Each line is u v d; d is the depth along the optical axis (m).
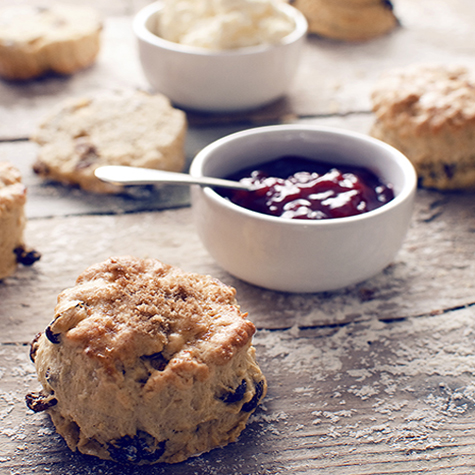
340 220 0.54
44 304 0.57
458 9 0.83
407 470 0.52
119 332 0.51
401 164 0.57
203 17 0.68
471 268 0.59
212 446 0.52
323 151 0.60
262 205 0.57
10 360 0.55
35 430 0.52
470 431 0.53
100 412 0.51
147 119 0.65
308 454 0.52
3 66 0.71
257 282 0.56
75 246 0.59
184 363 0.51
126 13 0.82
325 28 0.77
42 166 0.63
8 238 0.57
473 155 0.62
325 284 0.56
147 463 0.51
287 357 0.55
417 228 0.61
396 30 0.79
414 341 0.56
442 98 0.63
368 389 0.54
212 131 0.67
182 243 0.60
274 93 0.68
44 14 0.75
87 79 0.72
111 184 0.62
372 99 0.65
